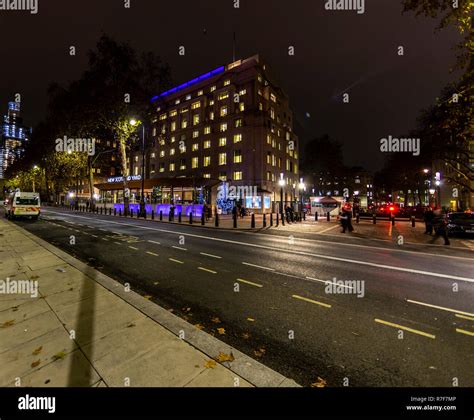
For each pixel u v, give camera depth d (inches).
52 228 655.1
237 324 158.6
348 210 645.9
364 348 132.0
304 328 153.6
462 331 149.6
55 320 152.1
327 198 1453.0
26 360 114.4
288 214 995.3
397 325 157.0
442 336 143.7
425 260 335.0
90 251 371.9
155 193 1393.9
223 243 452.8
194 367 109.3
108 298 185.2
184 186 1269.7
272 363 120.0
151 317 155.6
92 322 149.3
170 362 112.4
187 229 669.9
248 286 228.5
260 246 427.8
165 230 635.5
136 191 1594.5
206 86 2145.7
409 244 467.2
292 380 102.9
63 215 1196.5
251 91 1839.3
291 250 396.5
